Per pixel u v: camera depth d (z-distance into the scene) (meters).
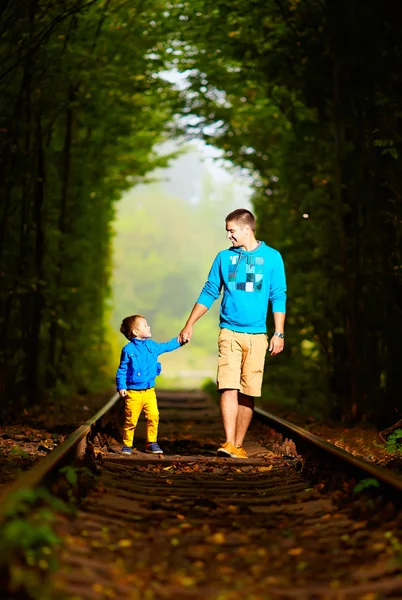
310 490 9.18
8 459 11.43
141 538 6.76
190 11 22.11
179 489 9.42
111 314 42.09
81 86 24.78
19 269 22.47
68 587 5.12
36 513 6.09
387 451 13.80
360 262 20.39
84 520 7.09
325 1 19.06
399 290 18.33
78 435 10.98
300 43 20.20
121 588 5.34
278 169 27.94
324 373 23.22
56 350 28.30
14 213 22.80
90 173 29.86
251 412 12.52
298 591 5.37
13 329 23.44
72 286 27.38
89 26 22.06
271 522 7.52
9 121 20.55
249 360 12.02
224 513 7.94
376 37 18.36
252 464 11.69
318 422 20.47
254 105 26.66
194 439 17.08
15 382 22.61
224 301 12.05
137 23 23.22
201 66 25.38
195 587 5.50
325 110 21.02
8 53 19.00
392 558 6.01
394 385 18.45
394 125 17.36
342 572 5.79
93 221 33.72
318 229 22.81
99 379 36.03
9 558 4.96
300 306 23.98
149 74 25.86
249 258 11.88
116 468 10.84
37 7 18.55
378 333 20.00
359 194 19.72
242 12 20.81
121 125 28.80
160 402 31.02
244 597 5.26
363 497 8.01
